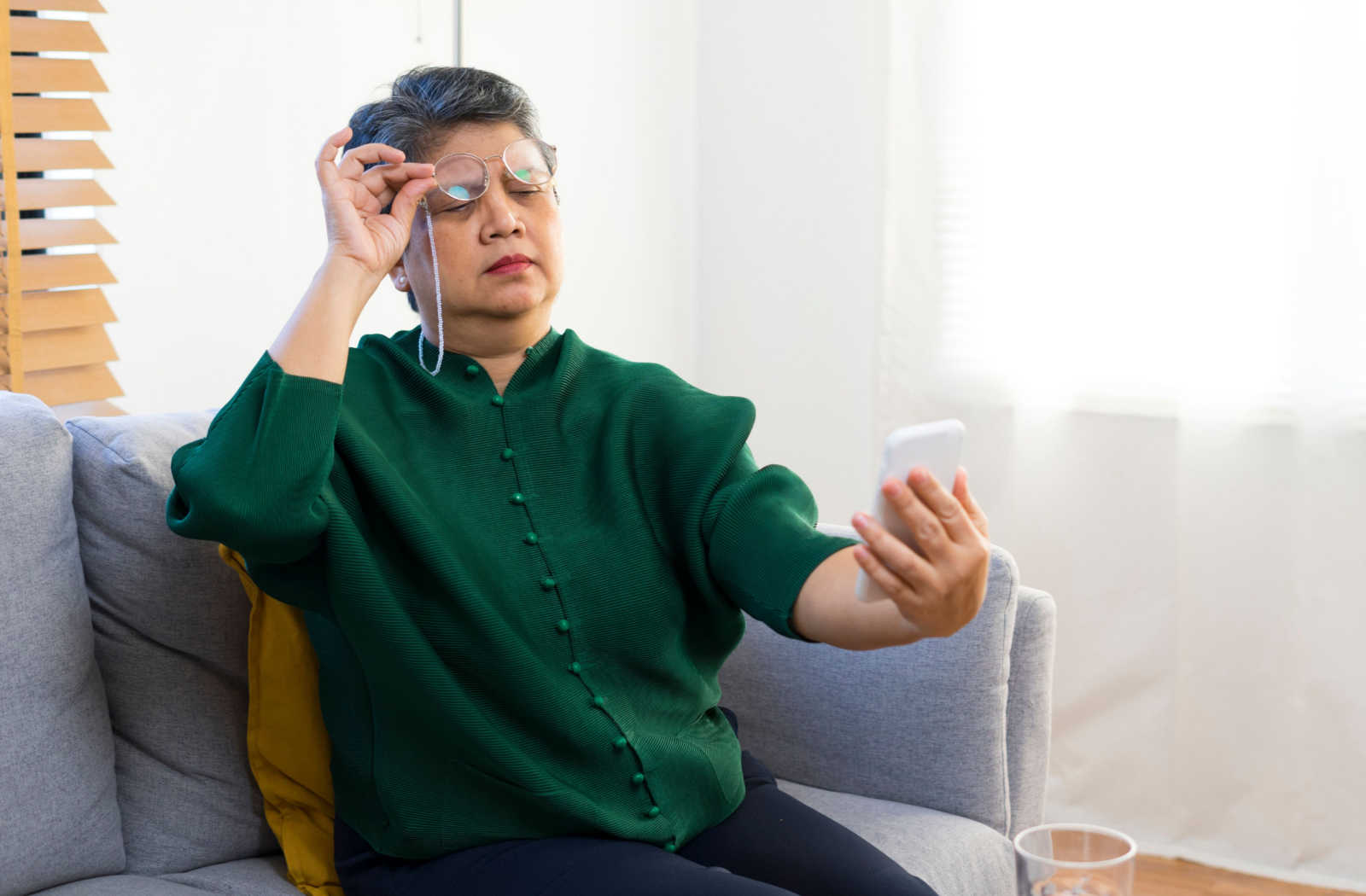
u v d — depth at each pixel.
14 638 1.23
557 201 1.29
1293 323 2.26
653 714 1.22
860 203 2.69
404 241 1.20
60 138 1.71
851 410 2.75
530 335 1.28
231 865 1.36
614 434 1.25
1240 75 2.27
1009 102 2.47
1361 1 2.16
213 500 1.06
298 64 2.00
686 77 2.84
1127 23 2.35
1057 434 2.50
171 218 1.83
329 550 1.13
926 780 1.50
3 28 1.57
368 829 1.21
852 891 1.17
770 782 1.36
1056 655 2.54
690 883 1.06
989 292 2.53
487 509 1.21
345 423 1.17
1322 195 2.21
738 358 2.89
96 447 1.35
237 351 1.95
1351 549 2.25
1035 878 0.86
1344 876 2.32
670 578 1.23
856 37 2.65
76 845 1.26
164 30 1.80
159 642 1.35
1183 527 2.38
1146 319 2.40
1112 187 2.40
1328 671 2.29
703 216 2.90
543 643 1.18
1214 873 2.38
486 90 1.26
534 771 1.15
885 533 0.87
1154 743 2.47
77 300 1.69
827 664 1.56
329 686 1.25
